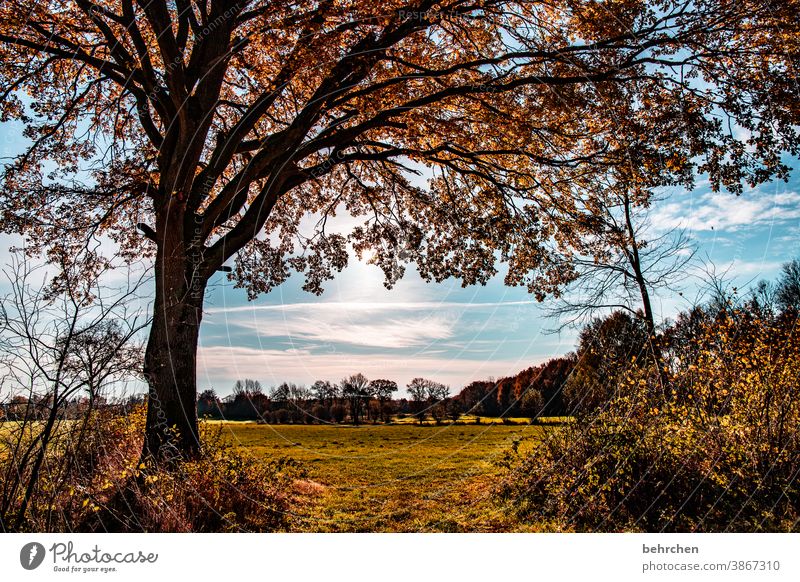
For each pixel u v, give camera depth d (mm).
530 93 10977
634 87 10445
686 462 6977
